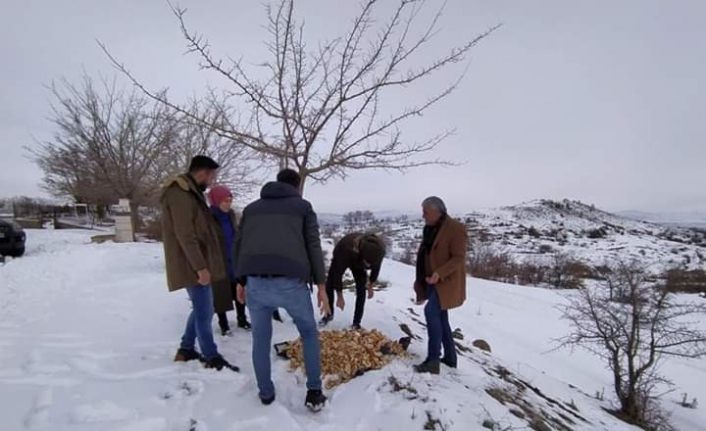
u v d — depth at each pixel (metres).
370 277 5.00
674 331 9.63
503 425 3.25
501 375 5.63
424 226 4.41
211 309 3.65
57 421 2.79
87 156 17.84
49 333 4.61
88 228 24.86
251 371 3.71
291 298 2.94
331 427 2.85
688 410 9.91
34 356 3.90
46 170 21.14
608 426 5.90
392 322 5.68
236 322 5.15
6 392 3.20
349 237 4.88
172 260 3.47
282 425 2.82
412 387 3.46
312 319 3.07
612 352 9.47
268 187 3.13
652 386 9.08
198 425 2.80
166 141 15.45
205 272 3.36
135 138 17.75
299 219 3.02
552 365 10.59
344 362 3.79
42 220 28.95
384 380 3.53
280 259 2.88
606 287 11.30
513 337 12.37
